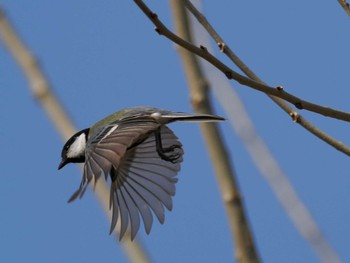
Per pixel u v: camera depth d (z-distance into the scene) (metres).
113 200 11.14
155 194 11.25
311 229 11.08
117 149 9.63
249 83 10.59
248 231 11.06
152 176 11.35
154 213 11.15
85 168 9.45
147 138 11.42
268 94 10.94
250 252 10.98
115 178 11.31
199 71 11.79
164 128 11.43
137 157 11.39
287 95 10.73
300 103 10.75
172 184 11.29
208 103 11.70
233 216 11.09
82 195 9.32
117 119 11.20
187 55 11.82
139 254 10.77
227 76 10.51
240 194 11.21
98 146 9.71
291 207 11.30
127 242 10.84
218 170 11.32
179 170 11.36
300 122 11.34
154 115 10.88
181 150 11.39
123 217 11.02
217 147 11.40
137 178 11.34
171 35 10.27
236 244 11.03
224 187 11.23
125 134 10.12
